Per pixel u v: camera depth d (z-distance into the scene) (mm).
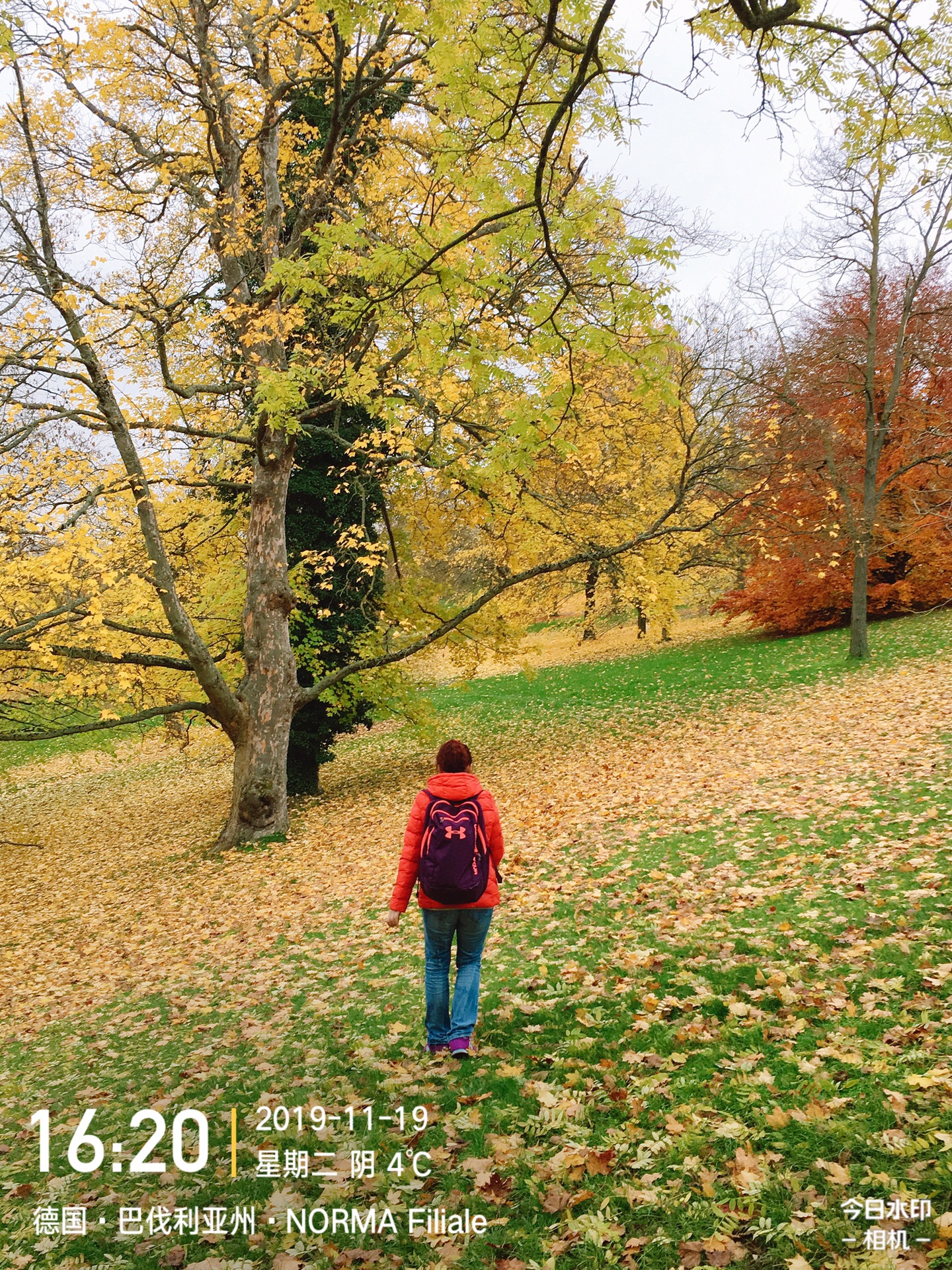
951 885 4996
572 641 36000
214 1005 6176
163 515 12508
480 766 16719
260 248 11109
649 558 15156
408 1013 5047
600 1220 2559
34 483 8531
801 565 22172
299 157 12297
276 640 12852
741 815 8102
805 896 5418
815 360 18562
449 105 4090
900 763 8625
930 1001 3561
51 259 9367
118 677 10414
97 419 9977
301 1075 4371
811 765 9703
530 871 7875
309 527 16406
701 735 14977
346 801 15758
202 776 23922
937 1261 2121
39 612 9883
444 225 4473
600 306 4676
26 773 28484
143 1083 4836
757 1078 3201
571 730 18953
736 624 30938
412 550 16906
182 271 10258
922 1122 2693
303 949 7223
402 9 3854
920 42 3828
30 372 8648
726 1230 2395
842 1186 2480
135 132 10875
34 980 8414
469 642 16828
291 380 7730
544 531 14406
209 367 11258
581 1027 4133
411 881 4105
